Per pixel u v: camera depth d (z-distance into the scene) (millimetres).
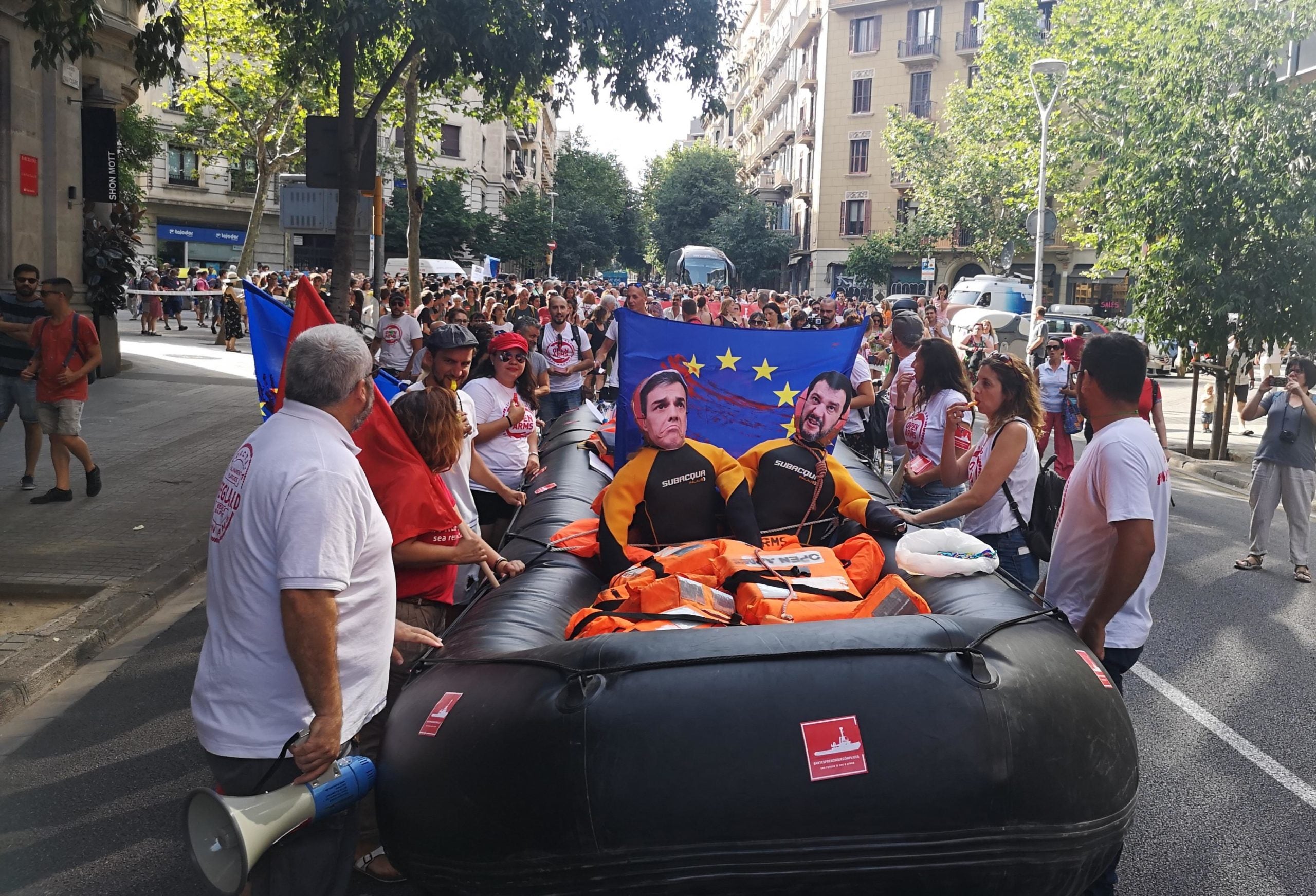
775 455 5070
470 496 5184
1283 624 7117
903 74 54500
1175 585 8125
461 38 10523
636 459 4789
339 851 3012
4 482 10125
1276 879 3916
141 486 10078
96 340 9461
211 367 20953
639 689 2932
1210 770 4844
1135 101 15344
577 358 12477
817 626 3174
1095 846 2992
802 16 62250
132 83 18078
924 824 2805
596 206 79875
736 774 2789
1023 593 4160
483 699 3102
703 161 74000
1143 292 15312
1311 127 14344
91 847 4031
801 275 64812
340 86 10672
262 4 11141
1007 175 40812
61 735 5055
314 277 21047
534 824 2820
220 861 2754
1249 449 16359
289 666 2832
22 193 14695
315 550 2742
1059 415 12289
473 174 55562
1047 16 47438
